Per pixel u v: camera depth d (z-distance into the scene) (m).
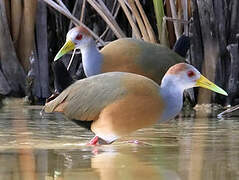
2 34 17.47
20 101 17.42
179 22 16.88
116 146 11.29
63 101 11.97
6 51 17.52
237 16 17.00
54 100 12.15
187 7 17.11
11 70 17.55
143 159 9.95
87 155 10.34
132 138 12.11
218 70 16.91
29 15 17.66
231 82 16.80
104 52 14.84
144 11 17.75
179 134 12.48
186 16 16.95
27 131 12.72
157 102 11.44
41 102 17.62
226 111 15.24
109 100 11.46
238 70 16.84
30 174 8.90
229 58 16.91
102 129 11.52
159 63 14.87
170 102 11.56
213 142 11.49
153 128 13.29
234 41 17.03
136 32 16.67
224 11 16.98
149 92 11.40
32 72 17.59
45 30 17.89
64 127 13.30
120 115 11.38
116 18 18.09
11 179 8.61
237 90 16.84
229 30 17.08
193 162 9.67
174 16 16.80
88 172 8.99
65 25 18.22
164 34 16.73
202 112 15.85
